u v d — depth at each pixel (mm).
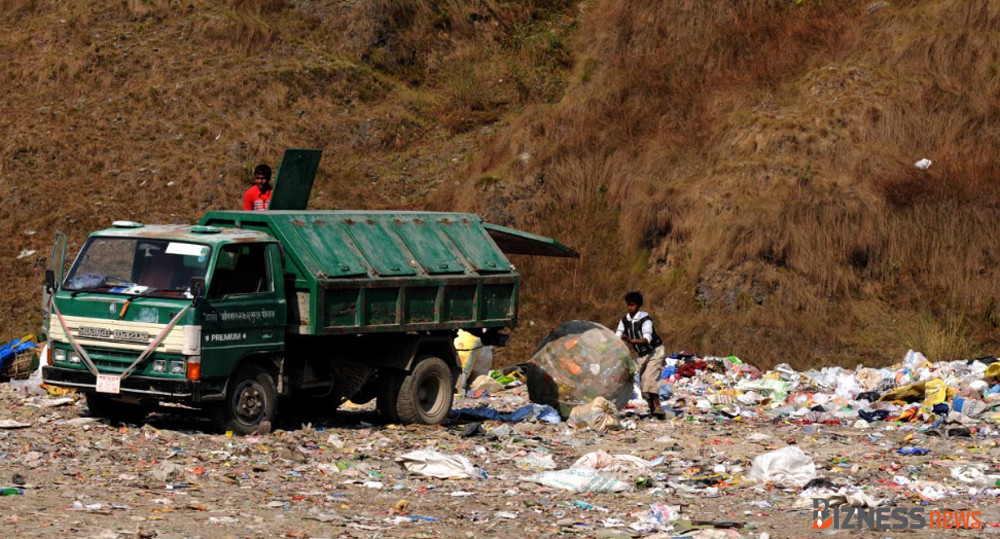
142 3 48875
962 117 38656
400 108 46656
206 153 42188
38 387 20641
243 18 48656
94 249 16859
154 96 44625
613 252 37500
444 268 18656
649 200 37469
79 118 43500
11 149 41219
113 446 14969
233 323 15992
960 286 34406
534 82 48375
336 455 15328
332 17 50094
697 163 39219
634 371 20141
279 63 47094
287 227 17031
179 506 11406
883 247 35500
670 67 43719
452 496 12883
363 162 44125
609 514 12109
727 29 44500
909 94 39781
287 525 10773
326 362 18031
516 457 15867
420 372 18688
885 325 33781
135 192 40000
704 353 32938
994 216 35562
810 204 36000
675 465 15492
